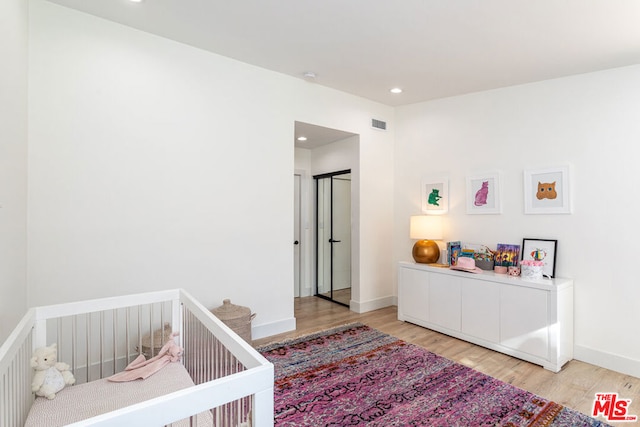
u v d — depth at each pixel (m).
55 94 2.27
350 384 2.42
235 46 2.82
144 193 2.64
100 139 2.44
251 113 3.20
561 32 2.34
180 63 2.79
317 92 3.69
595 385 2.42
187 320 2.06
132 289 2.59
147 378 1.76
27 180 2.16
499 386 2.39
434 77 3.29
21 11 1.96
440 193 3.94
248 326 2.80
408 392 2.31
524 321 2.80
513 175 3.31
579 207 2.88
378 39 2.60
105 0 2.21
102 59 2.45
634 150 2.61
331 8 2.20
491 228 3.47
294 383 2.43
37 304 2.22
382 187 4.37
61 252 2.30
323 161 4.81
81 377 2.38
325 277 5.02
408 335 3.40
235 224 3.12
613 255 2.70
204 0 2.16
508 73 3.06
